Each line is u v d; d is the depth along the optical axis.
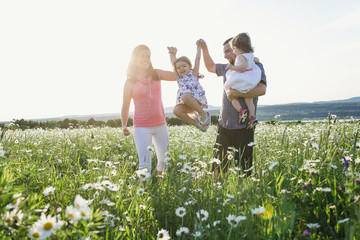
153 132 3.77
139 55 3.67
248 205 2.01
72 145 5.71
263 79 3.48
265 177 2.84
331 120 3.26
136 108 3.75
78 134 8.46
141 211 2.24
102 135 8.80
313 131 6.09
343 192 2.16
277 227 1.65
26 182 2.63
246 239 1.67
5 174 1.79
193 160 3.98
